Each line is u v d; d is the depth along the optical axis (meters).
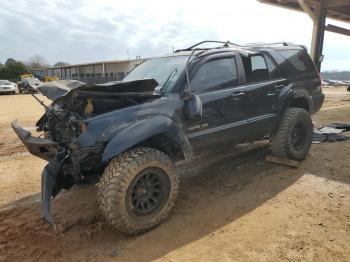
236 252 3.29
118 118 3.66
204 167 5.79
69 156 3.70
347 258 3.13
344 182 4.84
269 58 5.53
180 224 3.88
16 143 8.56
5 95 31.48
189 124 4.22
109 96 3.70
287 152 5.50
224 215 4.05
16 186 5.43
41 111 15.97
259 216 3.98
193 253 3.32
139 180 3.61
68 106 3.94
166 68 4.68
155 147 4.08
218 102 4.52
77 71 65.44
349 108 13.17
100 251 3.46
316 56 12.65
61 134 4.11
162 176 3.80
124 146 3.47
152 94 3.93
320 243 3.38
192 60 4.46
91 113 3.75
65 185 3.88
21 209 4.54
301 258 3.16
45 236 3.78
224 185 4.96
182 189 4.90
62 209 4.45
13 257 3.39
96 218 4.14
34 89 4.20
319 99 6.38
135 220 3.60
